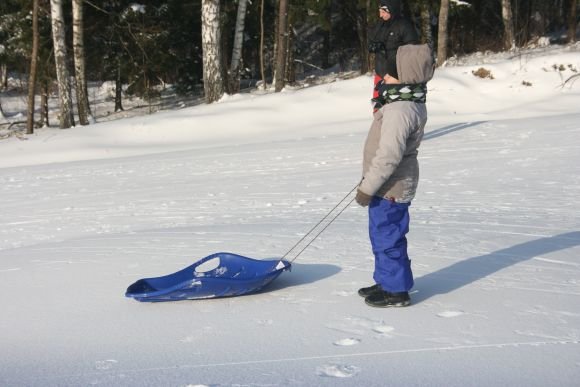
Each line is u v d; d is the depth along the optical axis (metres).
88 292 4.76
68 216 9.49
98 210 9.81
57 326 3.98
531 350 3.13
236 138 20.77
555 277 4.44
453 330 3.48
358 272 4.86
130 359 3.32
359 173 11.24
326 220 7.38
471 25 35.72
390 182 3.86
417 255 5.29
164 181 12.45
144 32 29.83
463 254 5.24
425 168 10.88
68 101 25.77
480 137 13.91
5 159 20.23
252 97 24.69
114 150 20.33
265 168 12.84
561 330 3.39
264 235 6.59
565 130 13.30
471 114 20.92
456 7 28.34
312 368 3.05
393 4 5.42
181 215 8.74
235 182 11.41
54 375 3.15
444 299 4.06
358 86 24.52
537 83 23.48
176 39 33.97
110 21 30.88
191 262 5.61
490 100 22.84
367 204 3.80
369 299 3.98
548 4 39.75
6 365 3.35
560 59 24.30
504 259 5.01
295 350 3.31
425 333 3.46
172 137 21.70
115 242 6.77
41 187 13.11
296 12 31.14
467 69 24.78
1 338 3.82
